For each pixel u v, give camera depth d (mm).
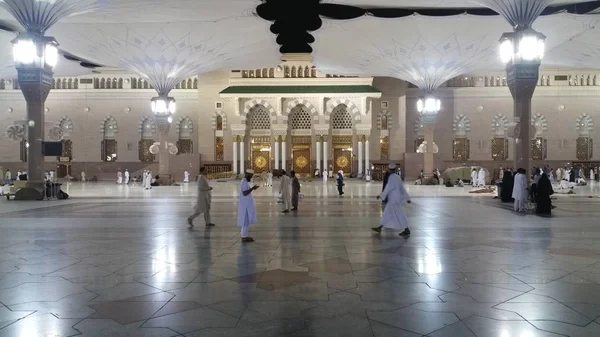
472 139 44031
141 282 6137
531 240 9430
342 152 44094
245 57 31609
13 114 44156
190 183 37625
